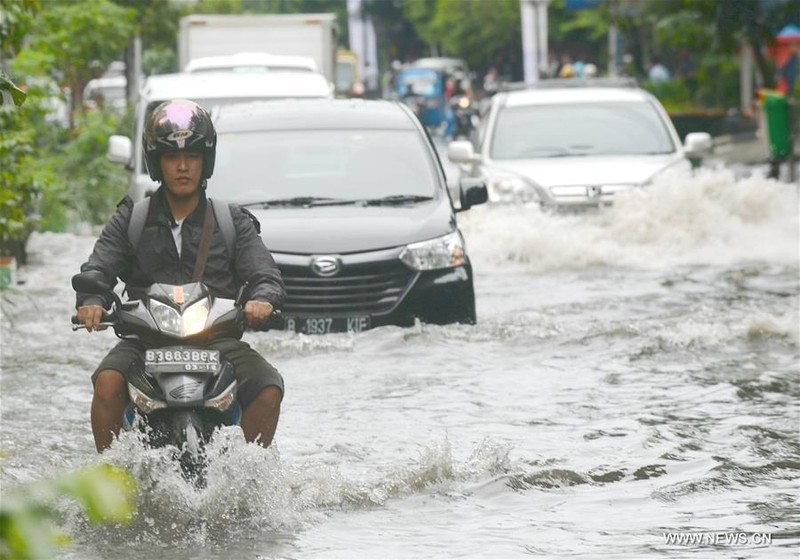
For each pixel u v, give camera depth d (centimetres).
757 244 4322
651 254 4188
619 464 1895
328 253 2855
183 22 6931
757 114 9856
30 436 2075
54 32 6500
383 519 1645
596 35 13775
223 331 1658
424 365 2606
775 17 7444
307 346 2745
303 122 3266
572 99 4847
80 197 5809
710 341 2805
